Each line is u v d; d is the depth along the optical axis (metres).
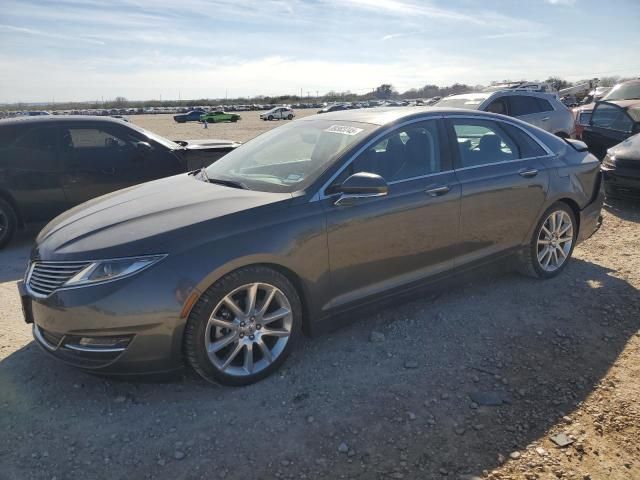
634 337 3.70
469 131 4.18
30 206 6.45
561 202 4.65
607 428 2.75
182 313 2.83
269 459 2.55
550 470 2.47
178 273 2.83
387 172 3.65
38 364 3.42
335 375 3.25
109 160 6.84
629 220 6.89
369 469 2.48
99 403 3.00
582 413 2.87
